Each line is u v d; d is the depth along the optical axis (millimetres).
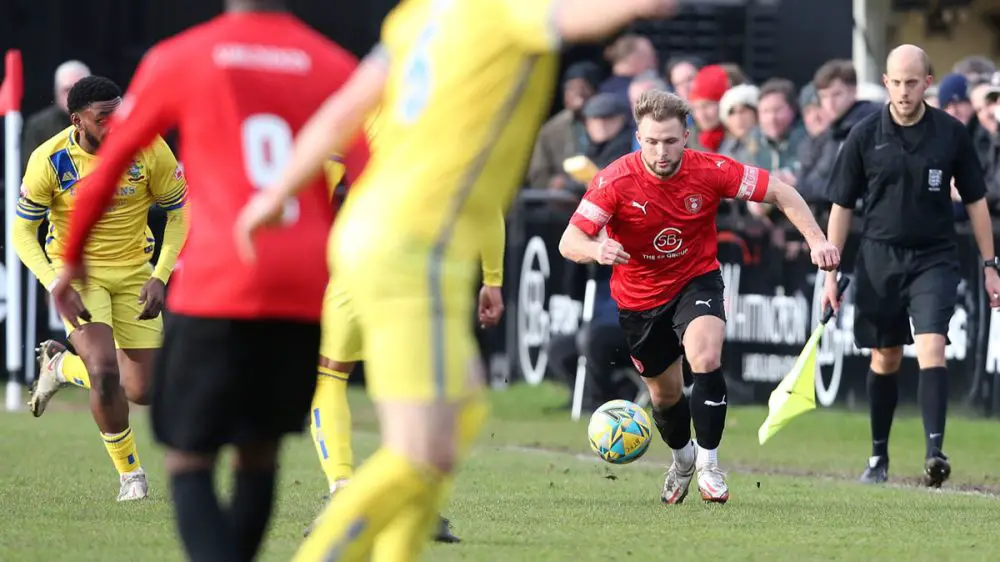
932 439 32031
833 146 43781
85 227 15867
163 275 27312
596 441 28078
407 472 14203
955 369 43406
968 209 33375
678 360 28016
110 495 27438
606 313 43531
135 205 27594
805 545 22234
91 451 35062
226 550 15383
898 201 33219
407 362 14156
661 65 60438
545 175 47688
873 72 58281
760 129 44469
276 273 15312
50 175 27062
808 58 58375
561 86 55062
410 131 14359
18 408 46719
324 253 15703
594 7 13422
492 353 47625
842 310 44094
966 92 43125
